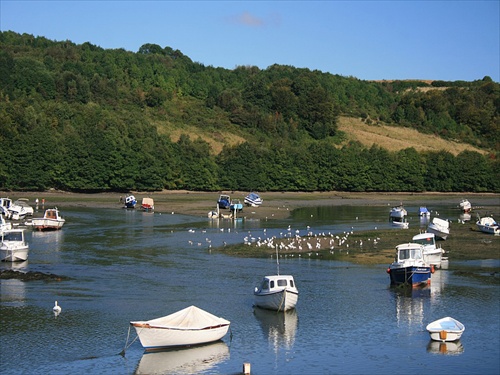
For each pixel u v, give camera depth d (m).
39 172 161.00
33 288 55.66
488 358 39.41
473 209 150.25
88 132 168.75
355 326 45.81
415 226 105.62
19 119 167.25
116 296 53.25
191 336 41.28
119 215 119.44
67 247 78.31
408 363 38.59
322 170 196.38
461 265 67.69
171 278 60.44
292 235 91.62
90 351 40.25
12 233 70.75
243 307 50.78
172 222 108.44
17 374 36.25
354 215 125.88
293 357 39.66
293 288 50.00
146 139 178.12
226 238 87.94
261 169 188.25
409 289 56.59
